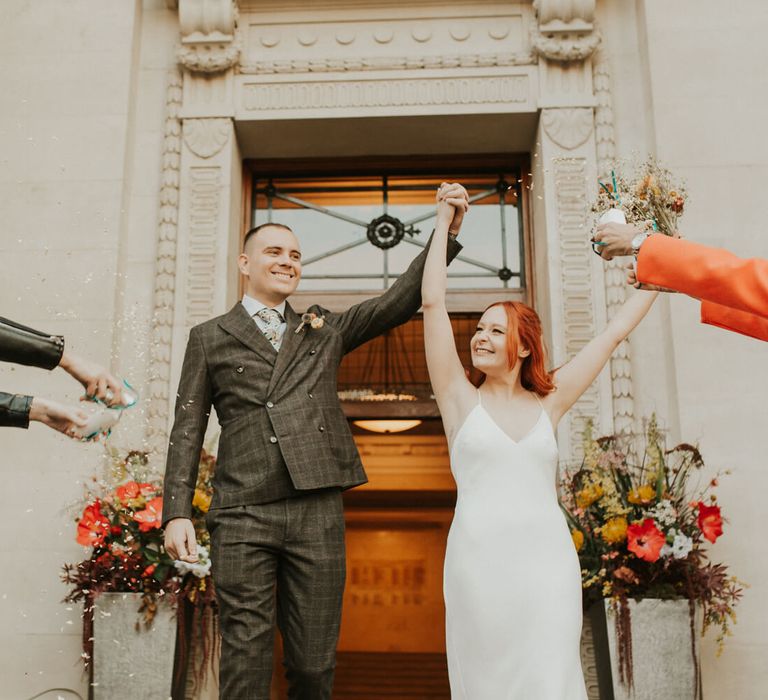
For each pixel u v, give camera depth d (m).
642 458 4.43
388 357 5.51
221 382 2.95
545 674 2.42
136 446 4.56
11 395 1.86
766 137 4.74
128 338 4.75
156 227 4.95
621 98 5.06
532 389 2.91
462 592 2.56
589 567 3.83
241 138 5.23
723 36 4.91
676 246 1.96
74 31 5.13
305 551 2.78
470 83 5.06
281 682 5.34
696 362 4.47
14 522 4.38
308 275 5.32
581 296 4.73
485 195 5.43
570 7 4.93
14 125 4.97
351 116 5.03
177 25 5.29
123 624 3.62
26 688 4.19
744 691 4.06
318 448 2.84
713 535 3.74
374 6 5.21
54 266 4.76
